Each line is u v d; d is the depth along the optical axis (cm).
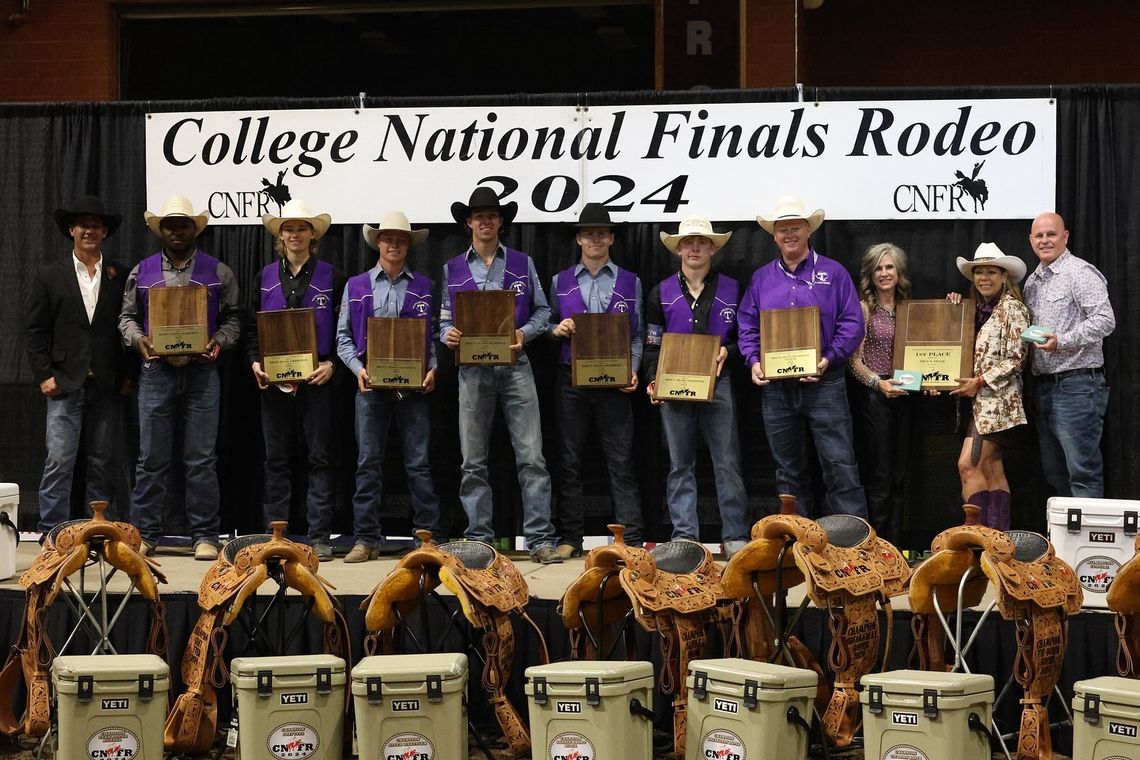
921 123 569
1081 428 525
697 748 364
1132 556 416
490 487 560
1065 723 409
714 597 395
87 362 554
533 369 590
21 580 406
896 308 550
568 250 591
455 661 369
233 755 406
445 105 588
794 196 543
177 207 561
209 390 558
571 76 754
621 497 559
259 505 597
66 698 363
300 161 594
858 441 571
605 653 423
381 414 555
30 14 742
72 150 601
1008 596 366
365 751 358
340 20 762
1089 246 563
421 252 596
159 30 759
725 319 556
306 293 561
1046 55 750
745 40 684
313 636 438
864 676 360
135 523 556
